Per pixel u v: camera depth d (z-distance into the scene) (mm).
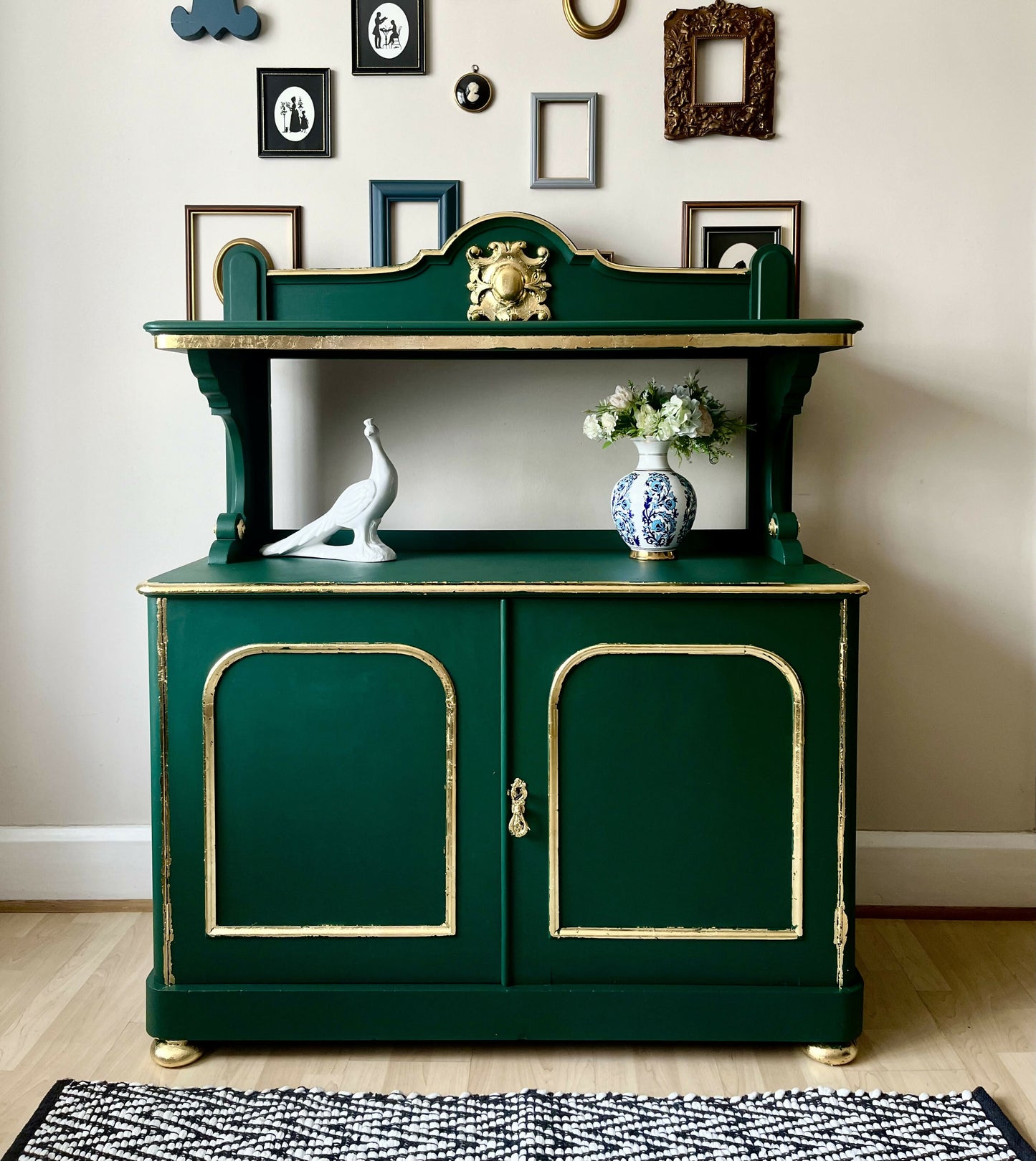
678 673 1763
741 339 1807
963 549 2289
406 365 2246
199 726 1775
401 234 2211
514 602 1751
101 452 2285
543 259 2064
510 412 2256
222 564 1967
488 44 2182
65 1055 1814
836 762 1776
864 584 1738
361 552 2018
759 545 2195
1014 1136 1601
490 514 2277
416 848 1794
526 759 1775
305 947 1802
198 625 1764
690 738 1772
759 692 1769
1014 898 2346
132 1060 1810
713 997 1788
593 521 2275
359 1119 1646
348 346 1825
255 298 2074
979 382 2250
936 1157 1564
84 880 2363
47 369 2268
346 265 2223
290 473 2273
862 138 2197
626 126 2191
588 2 2178
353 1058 1829
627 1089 1742
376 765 1783
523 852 1789
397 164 2203
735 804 1783
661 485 2010
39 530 2303
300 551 2066
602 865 1792
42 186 2223
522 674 1762
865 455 2268
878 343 2240
